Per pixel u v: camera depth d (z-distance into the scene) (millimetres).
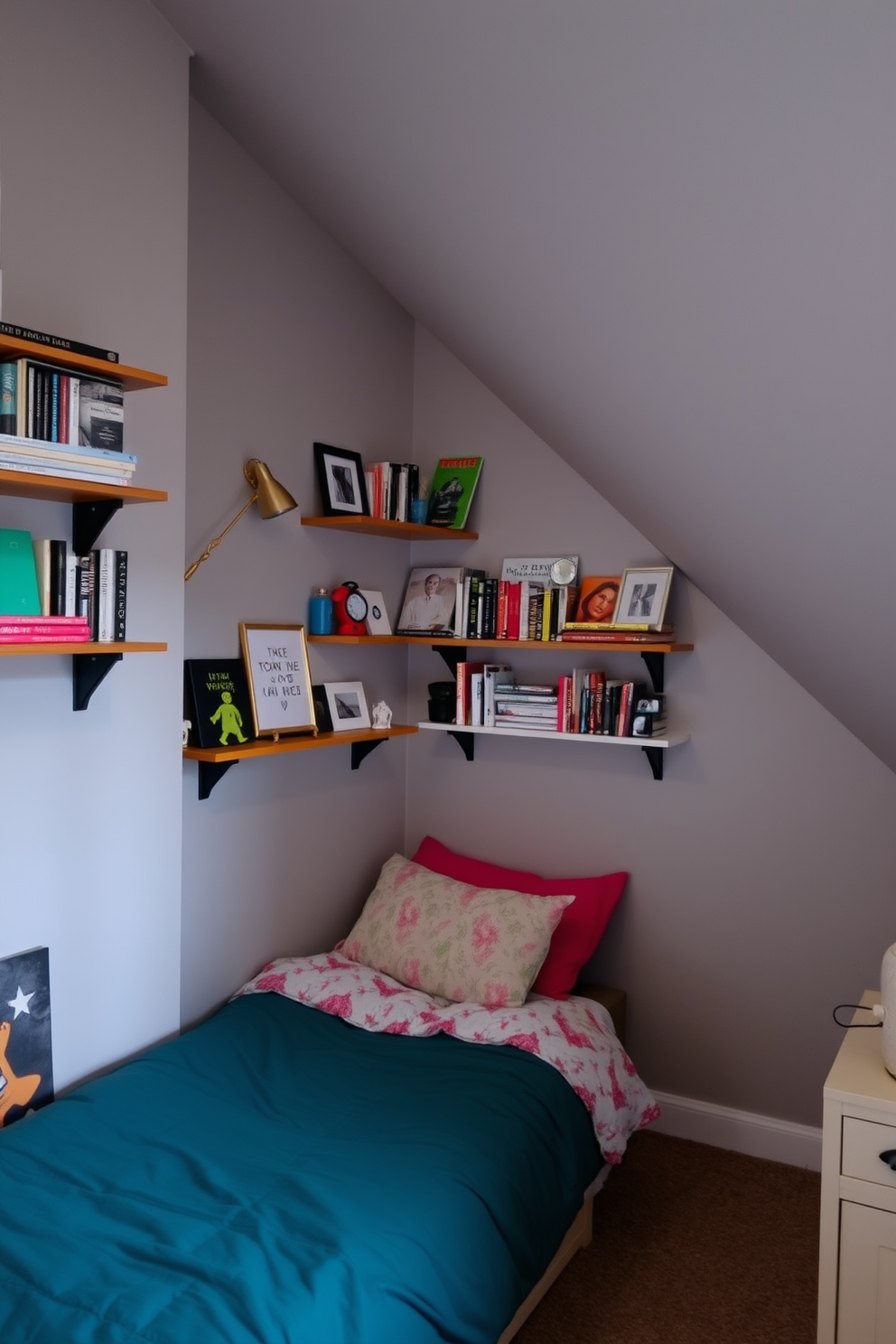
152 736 2166
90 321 1972
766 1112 2893
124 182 2031
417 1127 1974
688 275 1337
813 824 2799
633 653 3039
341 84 1804
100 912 2074
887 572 1518
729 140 1120
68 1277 1461
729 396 1481
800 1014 2838
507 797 3252
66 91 1903
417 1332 1514
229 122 2451
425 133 1683
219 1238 1573
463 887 2871
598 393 1927
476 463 3225
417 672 3391
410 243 2156
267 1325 1376
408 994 2592
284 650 2758
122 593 1900
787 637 2291
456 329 2510
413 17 1485
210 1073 2141
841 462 1378
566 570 3035
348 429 3035
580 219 1467
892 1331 1706
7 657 1861
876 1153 1695
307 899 2945
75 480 1704
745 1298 2225
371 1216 1652
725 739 2902
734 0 1005
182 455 2195
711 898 2943
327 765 3008
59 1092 2006
